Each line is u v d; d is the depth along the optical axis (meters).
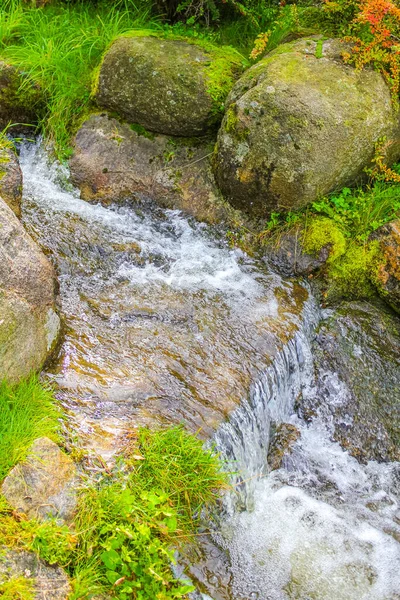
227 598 2.75
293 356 3.87
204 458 2.91
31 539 2.38
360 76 4.26
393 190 4.41
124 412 3.13
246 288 4.17
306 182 4.21
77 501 2.57
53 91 5.12
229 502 3.07
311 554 3.07
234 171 4.40
